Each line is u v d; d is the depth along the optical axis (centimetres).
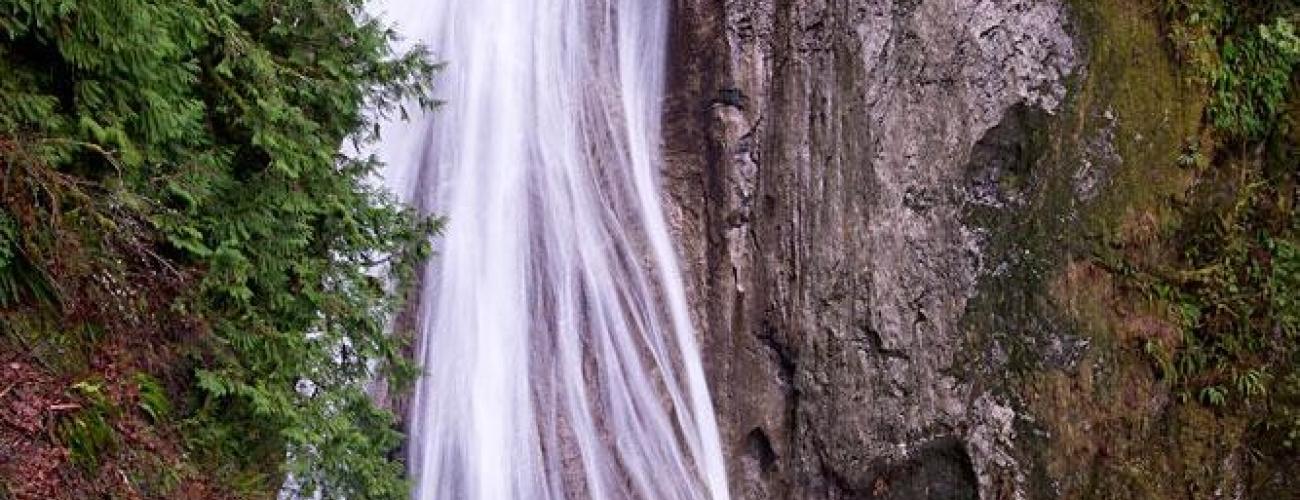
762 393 558
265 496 330
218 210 311
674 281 577
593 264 582
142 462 283
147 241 296
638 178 595
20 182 256
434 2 574
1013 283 553
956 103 546
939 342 542
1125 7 574
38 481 248
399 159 545
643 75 605
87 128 268
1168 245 589
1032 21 552
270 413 324
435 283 532
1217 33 596
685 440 563
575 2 610
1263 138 612
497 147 576
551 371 557
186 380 312
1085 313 562
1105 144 565
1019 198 554
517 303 559
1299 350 604
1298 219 607
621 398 566
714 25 579
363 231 367
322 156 332
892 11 544
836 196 545
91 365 278
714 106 575
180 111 292
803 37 557
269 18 330
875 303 539
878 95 543
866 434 540
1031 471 548
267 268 326
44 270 265
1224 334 592
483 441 528
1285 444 596
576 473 548
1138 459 571
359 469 355
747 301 563
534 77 596
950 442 544
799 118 555
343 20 344
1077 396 558
